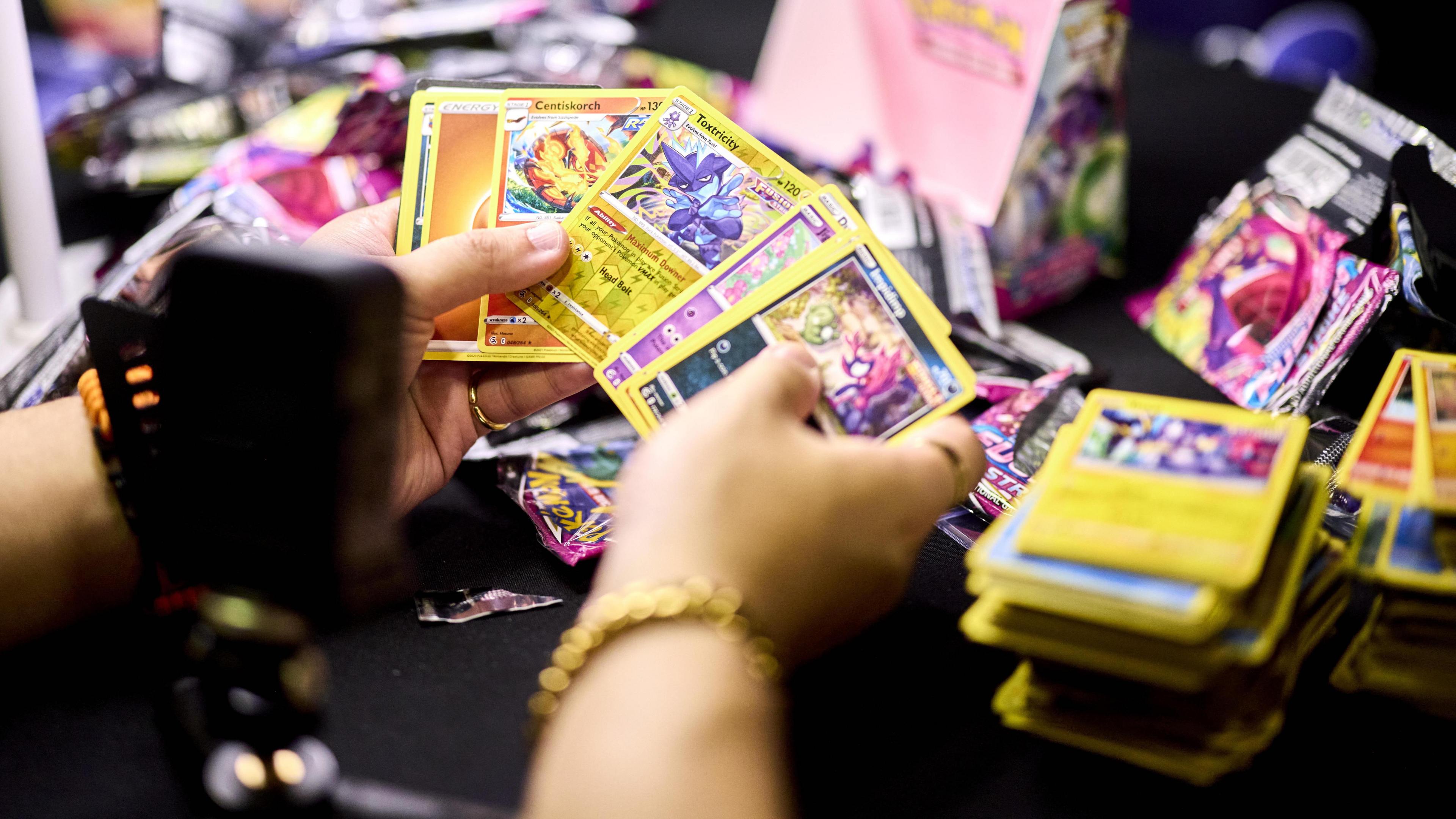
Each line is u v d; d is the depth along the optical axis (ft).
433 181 2.62
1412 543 1.92
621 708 1.49
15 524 2.03
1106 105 3.33
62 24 4.46
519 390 2.66
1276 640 1.72
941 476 2.05
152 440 2.00
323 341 1.57
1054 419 2.68
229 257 1.61
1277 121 4.39
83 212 3.90
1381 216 2.59
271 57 4.18
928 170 3.71
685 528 1.69
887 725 2.00
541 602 2.28
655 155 2.63
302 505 1.64
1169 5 8.13
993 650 2.16
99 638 2.20
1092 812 1.83
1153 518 1.79
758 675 1.59
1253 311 2.90
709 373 2.39
